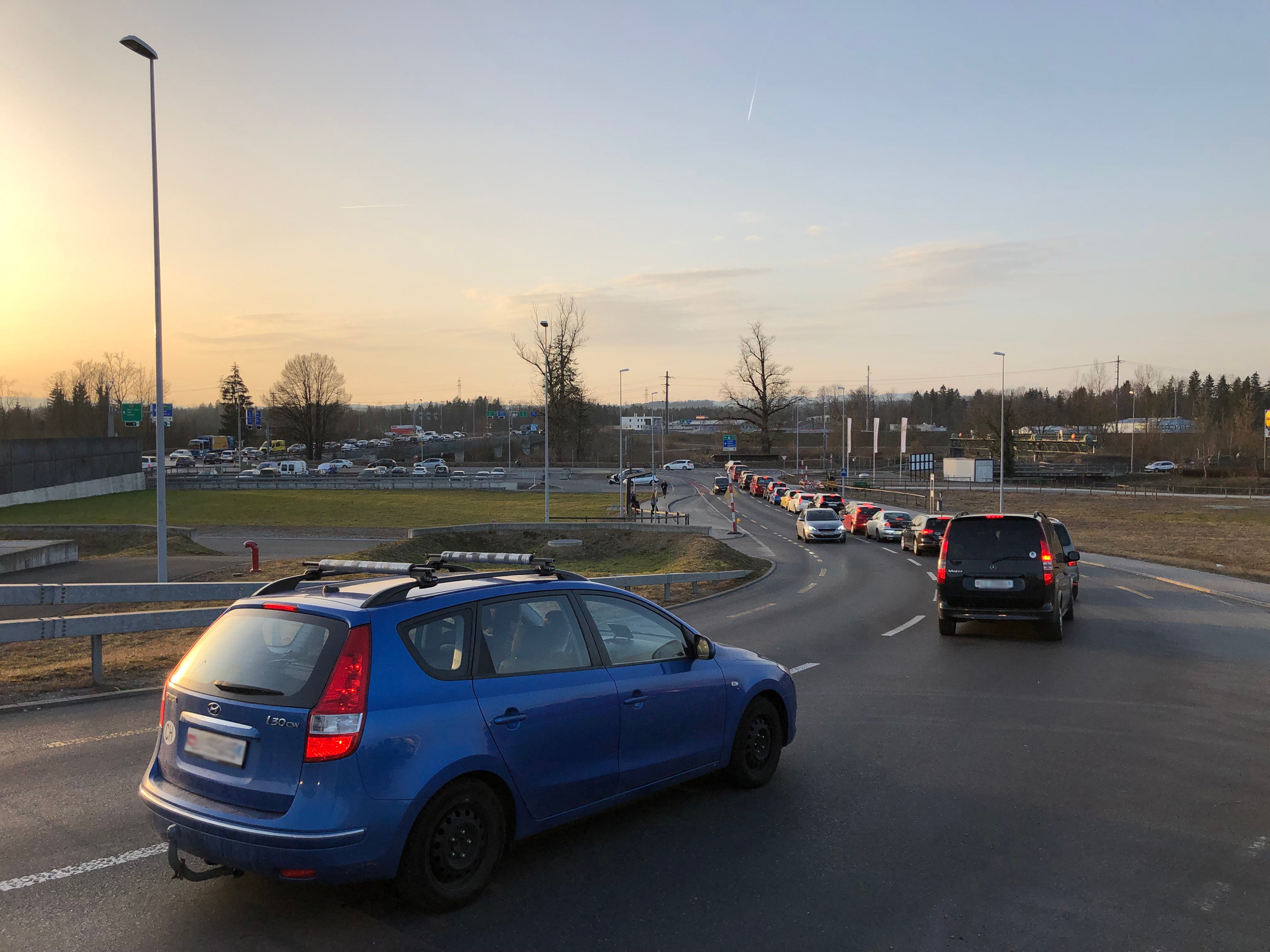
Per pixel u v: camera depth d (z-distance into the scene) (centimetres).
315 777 384
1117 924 412
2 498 4800
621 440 7912
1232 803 584
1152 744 728
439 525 4794
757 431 13588
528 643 473
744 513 6125
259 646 428
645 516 5238
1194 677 1011
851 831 529
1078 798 592
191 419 18212
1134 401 13888
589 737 479
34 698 875
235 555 3244
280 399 11131
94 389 12038
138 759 671
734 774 596
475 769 421
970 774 645
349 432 16738
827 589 2138
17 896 434
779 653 1193
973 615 1277
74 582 2439
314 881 383
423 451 13062
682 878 459
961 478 8838
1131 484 8744
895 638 1327
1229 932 405
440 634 436
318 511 5491
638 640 540
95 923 405
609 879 458
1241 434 10212
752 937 396
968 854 496
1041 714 832
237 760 404
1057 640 1287
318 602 429
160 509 1995
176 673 449
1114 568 2652
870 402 15638
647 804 576
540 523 4088
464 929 402
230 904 427
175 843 412
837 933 400
